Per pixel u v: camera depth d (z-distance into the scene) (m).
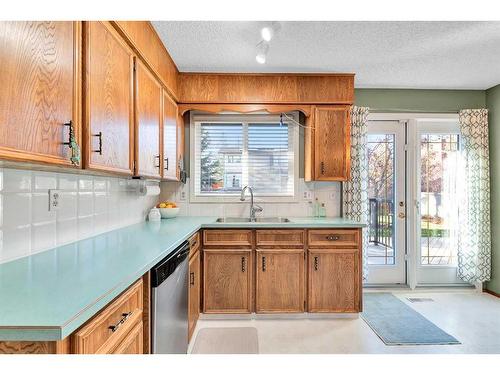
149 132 2.31
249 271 2.97
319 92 3.34
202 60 3.00
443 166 3.92
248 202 3.68
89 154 1.42
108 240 1.96
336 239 2.99
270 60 3.01
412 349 2.43
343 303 2.98
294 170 3.67
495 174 3.72
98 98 1.51
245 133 3.72
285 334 2.69
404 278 3.92
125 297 1.23
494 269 3.72
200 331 2.75
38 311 0.88
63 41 1.24
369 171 3.92
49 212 1.69
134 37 1.97
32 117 1.07
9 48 0.96
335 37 2.55
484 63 3.08
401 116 3.85
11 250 1.43
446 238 3.94
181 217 3.53
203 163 3.73
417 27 2.38
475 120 3.74
